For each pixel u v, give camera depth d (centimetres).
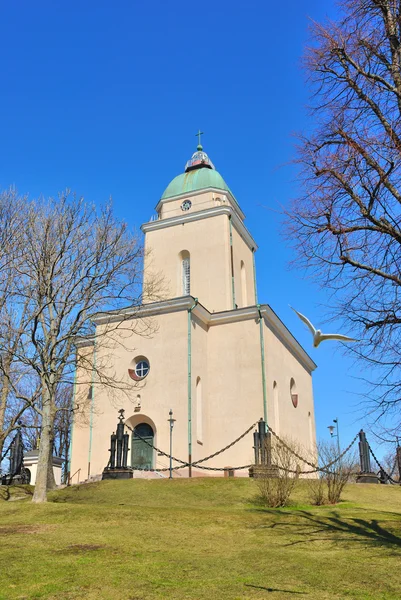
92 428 2709
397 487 2088
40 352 1755
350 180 1055
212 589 755
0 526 1251
